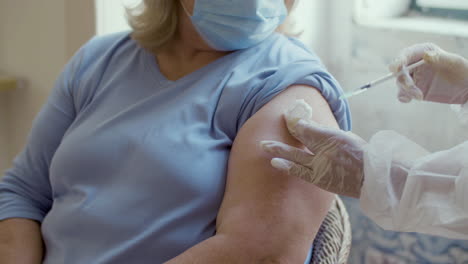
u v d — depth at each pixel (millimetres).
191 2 1047
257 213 896
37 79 1908
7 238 1150
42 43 1841
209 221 1008
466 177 778
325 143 860
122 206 1025
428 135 1784
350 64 1916
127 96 1151
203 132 1041
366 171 814
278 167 868
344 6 1875
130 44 1245
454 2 1874
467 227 795
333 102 1046
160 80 1146
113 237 1027
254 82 1033
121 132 1080
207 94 1064
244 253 879
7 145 2080
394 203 831
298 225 893
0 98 2006
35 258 1139
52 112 1247
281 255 879
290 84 1014
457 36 1665
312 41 1933
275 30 1235
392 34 1792
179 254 995
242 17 1028
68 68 1276
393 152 863
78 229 1068
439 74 891
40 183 1255
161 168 1012
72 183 1115
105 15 1621
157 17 1119
